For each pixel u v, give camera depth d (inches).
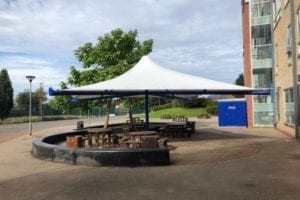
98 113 2805.1
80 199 299.1
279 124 971.9
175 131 818.2
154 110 2721.5
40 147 511.5
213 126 1198.3
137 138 571.8
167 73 717.3
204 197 297.4
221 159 482.0
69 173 402.9
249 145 640.4
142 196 303.7
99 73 991.0
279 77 933.2
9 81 2439.7
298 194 302.8
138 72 717.3
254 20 1152.2
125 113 2906.0
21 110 2694.4
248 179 358.0
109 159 436.5
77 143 593.3
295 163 446.6
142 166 432.1
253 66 1147.3
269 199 289.3
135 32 1065.5
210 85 657.6
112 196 305.7
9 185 355.3
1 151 619.2
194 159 485.4
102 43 1032.8
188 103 2420.0
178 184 341.7
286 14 797.9
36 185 351.6
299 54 692.1
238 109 1183.6
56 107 1059.9
